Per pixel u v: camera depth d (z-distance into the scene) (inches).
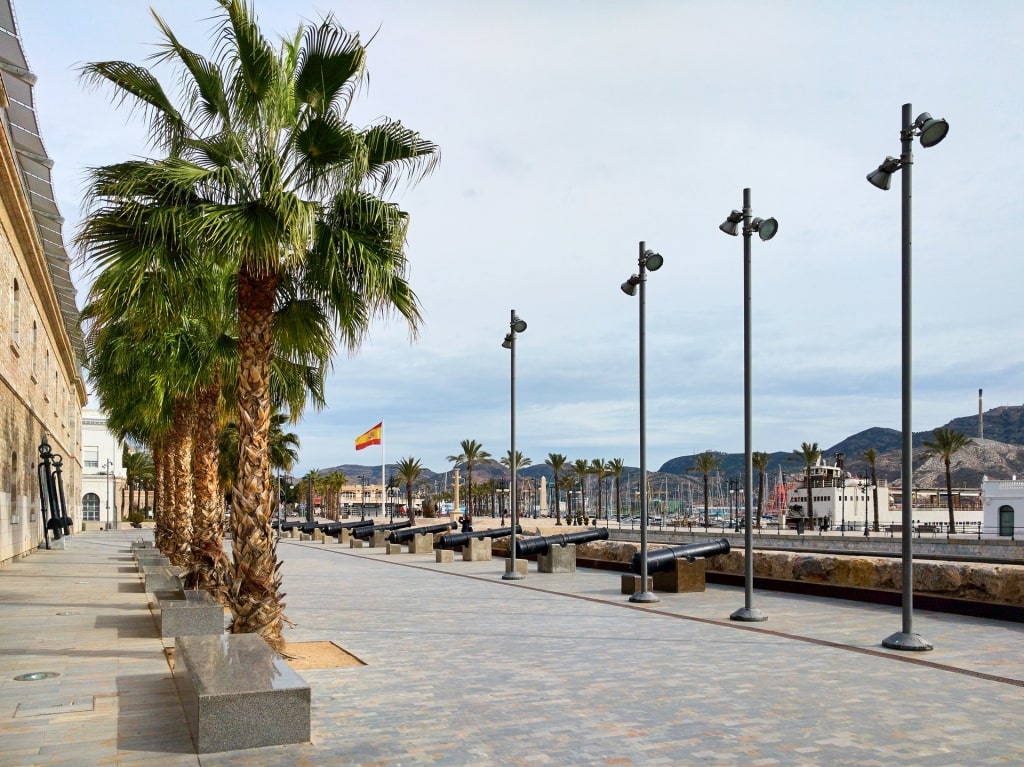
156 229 337.7
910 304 413.7
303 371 547.5
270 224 336.8
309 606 586.9
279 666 248.7
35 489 1074.1
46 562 892.0
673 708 276.1
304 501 5984.3
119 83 366.0
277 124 352.5
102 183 348.5
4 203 676.7
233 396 620.7
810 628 462.6
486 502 6087.6
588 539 918.4
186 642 281.6
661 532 2331.4
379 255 363.9
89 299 361.7
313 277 380.5
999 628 456.8
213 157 374.3
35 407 991.6
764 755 223.9
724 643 413.4
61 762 207.9
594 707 277.4
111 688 288.8
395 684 315.3
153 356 594.9
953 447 2758.4
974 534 2578.7
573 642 419.2
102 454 3046.3
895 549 1815.9
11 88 548.1
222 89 370.6
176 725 242.7
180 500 729.0
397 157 382.3
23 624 440.8
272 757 215.9
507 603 602.9
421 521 3198.8
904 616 396.5
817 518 3619.6
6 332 722.2
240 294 363.3
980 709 274.8
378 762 213.9
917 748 230.5
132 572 780.0
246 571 357.1
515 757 220.7
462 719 260.7
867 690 303.6
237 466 361.7
